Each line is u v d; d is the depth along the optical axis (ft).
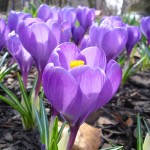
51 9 1.54
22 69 1.10
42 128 0.80
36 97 0.99
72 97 0.52
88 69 0.50
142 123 1.20
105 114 1.25
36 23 0.80
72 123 0.58
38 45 0.82
